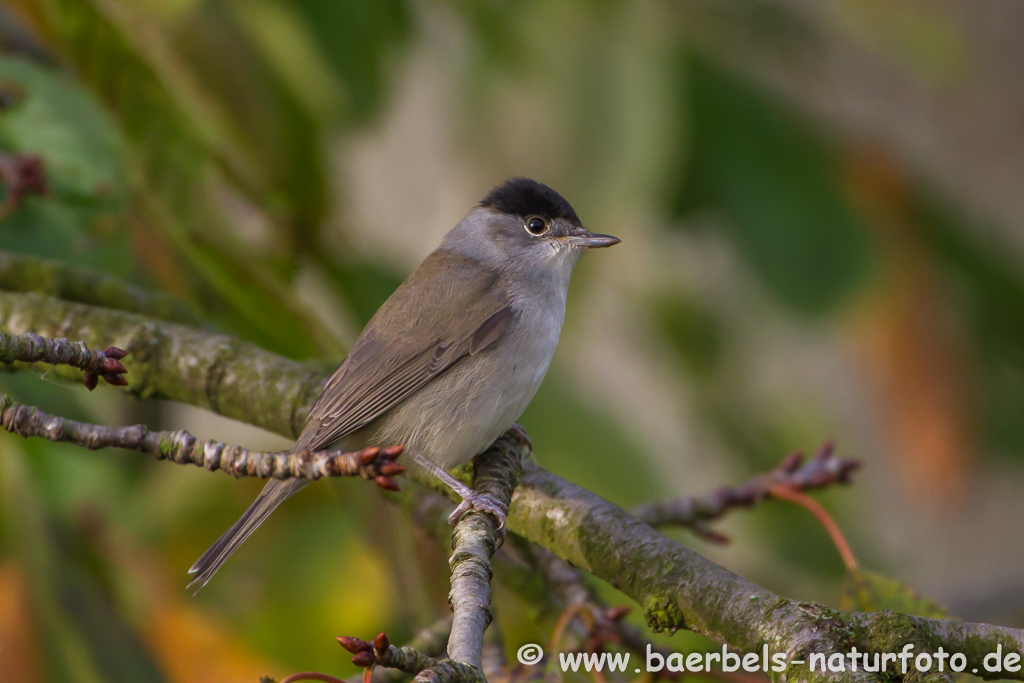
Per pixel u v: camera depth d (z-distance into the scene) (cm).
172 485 1080
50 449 966
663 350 1298
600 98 1009
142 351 832
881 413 1331
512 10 1016
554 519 720
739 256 1187
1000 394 1299
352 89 1046
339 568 1030
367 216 1320
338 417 809
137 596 1005
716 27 1166
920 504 1369
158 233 988
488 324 849
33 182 891
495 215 940
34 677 905
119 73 963
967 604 1370
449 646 536
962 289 1267
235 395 827
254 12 995
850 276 1172
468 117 1052
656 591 657
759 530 1185
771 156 1170
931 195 1244
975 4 1504
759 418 1299
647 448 1076
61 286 871
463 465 837
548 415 1060
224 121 981
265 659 988
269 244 1059
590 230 992
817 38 1209
